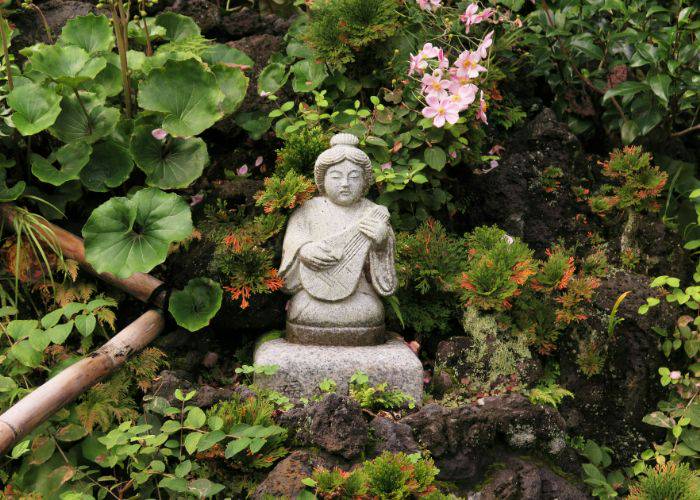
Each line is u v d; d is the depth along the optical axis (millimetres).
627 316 2713
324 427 2461
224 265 2689
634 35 3008
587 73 3137
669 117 3057
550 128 2967
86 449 2490
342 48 2869
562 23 3068
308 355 2572
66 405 2514
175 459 2500
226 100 2842
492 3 3088
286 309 2686
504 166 2951
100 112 2771
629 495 2562
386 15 2875
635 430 2699
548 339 2711
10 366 2578
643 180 2828
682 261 2844
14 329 2555
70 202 2822
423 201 2893
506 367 2652
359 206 2678
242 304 2650
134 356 2617
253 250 2680
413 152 2902
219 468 2475
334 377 2564
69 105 2760
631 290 2740
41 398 2430
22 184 2686
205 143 2885
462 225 3014
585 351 2707
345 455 2447
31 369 2572
